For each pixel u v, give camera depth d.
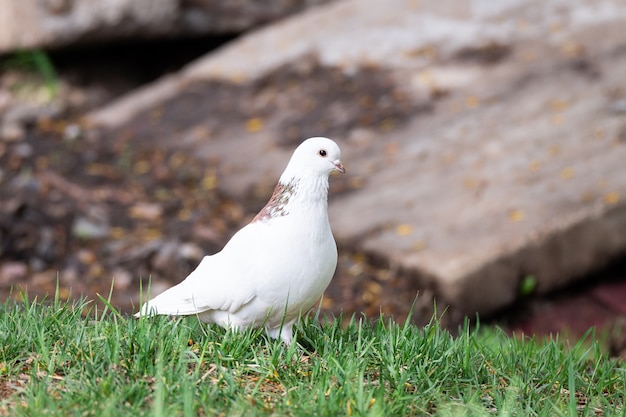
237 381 5.73
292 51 17.86
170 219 13.83
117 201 14.22
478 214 12.59
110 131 16.58
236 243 6.17
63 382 5.59
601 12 17.36
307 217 6.09
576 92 15.34
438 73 16.61
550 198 12.59
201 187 14.75
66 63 18.38
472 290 11.34
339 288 11.97
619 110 14.66
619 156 13.45
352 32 18.11
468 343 6.62
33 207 13.61
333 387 5.61
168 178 15.03
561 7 17.67
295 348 6.16
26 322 6.32
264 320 6.18
